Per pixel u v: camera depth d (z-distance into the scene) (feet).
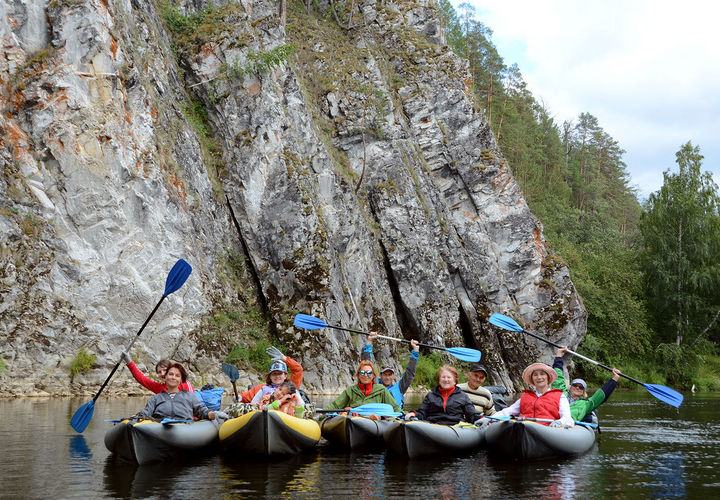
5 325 51.03
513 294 100.94
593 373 114.83
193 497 17.48
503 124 160.76
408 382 33.35
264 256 71.20
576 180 197.06
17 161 54.90
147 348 57.82
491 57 161.27
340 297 72.23
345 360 69.46
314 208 72.38
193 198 67.10
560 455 25.66
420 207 92.79
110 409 41.39
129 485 19.06
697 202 131.03
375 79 98.27
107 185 57.62
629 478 21.01
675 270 128.57
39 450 25.36
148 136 62.69
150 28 71.72
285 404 26.73
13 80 56.39
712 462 24.59
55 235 55.06
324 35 101.86
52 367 52.44
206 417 26.73
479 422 28.22
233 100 74.69
